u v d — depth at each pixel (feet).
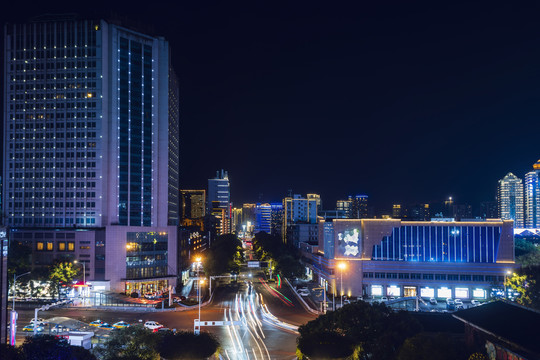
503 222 422.00
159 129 518.78
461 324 205.16
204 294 447.42
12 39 483.92
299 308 374.63
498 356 158.30
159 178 514.68
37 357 133.18
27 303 377.50
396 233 435.94
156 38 515.09
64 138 474.49
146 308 365.20
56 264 407.03
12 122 480.23
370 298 419.95
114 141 476.95
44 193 472.85
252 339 271.28
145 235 476.13
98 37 475.72
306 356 153.58
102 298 402.72
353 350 155.84
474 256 424.46
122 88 485.15
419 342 153.69
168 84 529.04
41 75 479.82
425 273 426.92
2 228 201.36
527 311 170.60
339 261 436.76
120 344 175.94
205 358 150.71
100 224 465.06
